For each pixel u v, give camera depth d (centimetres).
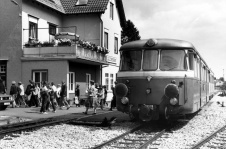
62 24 3081
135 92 1260
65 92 2155
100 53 2867
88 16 3034
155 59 1265
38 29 2648
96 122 1406
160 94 1226
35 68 2470
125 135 1102
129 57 1309
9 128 1252
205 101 1878
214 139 1050
